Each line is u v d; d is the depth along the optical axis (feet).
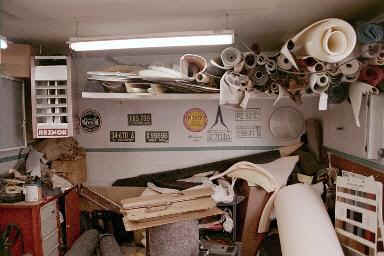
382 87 7.61
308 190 9.75
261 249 11.06
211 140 14.14
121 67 10.71
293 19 9.31
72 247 11.25
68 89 10.61
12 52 10.45
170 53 13.62
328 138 12.08
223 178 12.46
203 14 8.76
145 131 14.39
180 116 14.23
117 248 11.64
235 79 8.67
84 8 8.06
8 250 8.98
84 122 14.55
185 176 13.58
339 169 10.80
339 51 6.86
